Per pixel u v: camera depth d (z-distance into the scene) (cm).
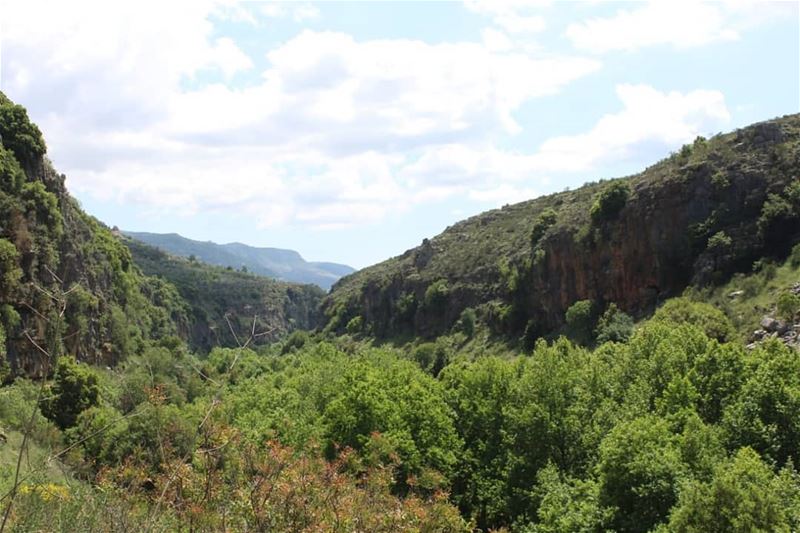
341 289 16975
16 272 5600
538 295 8288
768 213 5784
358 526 948
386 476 1276
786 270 5291
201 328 17338
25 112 7206
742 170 6275
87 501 714
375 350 8069
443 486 2880
